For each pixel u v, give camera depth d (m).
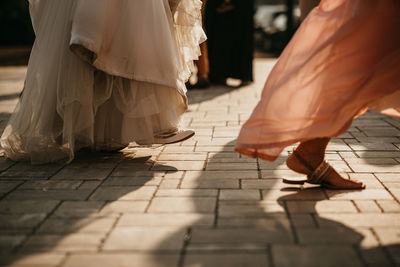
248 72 7.47
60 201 2.79
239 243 2.21
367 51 2.53
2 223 2.50
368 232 2.31
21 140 3.61
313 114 2.60
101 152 3.82
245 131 2.71
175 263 2.04
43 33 3.53
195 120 5.02
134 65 3.30
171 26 3.53
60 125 3.52
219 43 7.50
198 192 2.90
